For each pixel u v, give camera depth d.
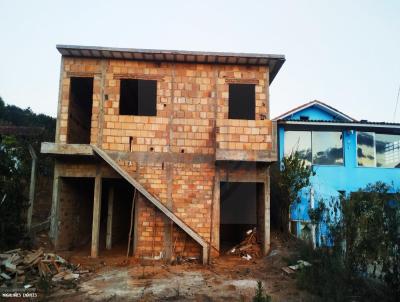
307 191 13.13
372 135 15.21
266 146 10.91
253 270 9.61
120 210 14.46
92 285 8.21
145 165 11.23
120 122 11.35
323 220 8.62
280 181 12.70
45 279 7.84
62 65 11.47
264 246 11.34
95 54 11.30
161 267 9.97
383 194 7.07
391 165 15.20
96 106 11.36
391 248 6.48
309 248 9.59
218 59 11.51
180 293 7.48
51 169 18.17
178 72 11.70
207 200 11.21
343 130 15.02
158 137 11.38
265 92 11.71
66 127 11.25
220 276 9.00
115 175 11.54
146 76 11.59
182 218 11.05
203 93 11.66
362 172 14.70
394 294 6.34
